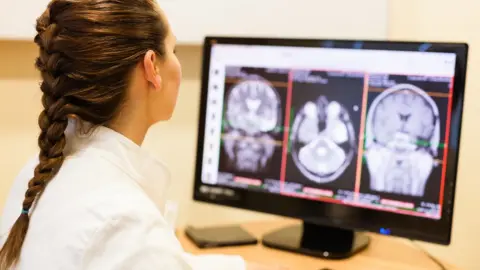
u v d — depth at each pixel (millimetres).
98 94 851
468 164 1432
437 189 1201
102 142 879
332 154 1285
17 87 1525
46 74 875
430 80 1193
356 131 1263
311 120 1300
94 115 871
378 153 1248
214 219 1682
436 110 1193
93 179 828
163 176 984
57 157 861
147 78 881
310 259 1271
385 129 1238
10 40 1486
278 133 1330
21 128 1543
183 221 1669
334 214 1294
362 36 1589
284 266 1109
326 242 1338
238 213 1689
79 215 788
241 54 1346
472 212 1425
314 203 1311
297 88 1306
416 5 1541
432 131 1199
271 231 1430
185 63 1612
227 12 1549
